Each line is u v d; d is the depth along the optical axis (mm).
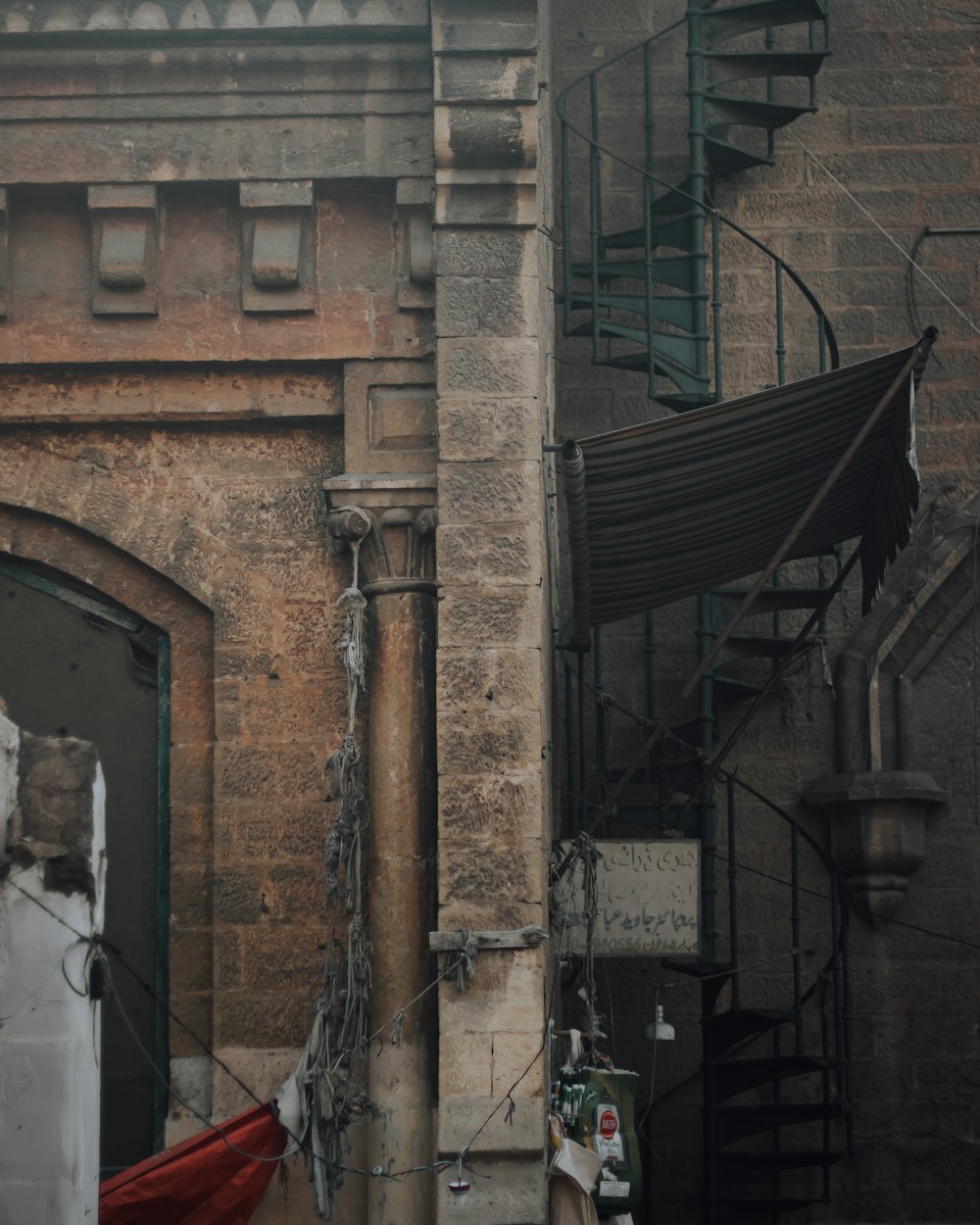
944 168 16812
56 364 12109
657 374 16047
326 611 12016
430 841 11578
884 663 16000
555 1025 12773
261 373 12234
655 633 16094
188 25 12062
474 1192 10797
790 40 17078
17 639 12195
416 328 12109
